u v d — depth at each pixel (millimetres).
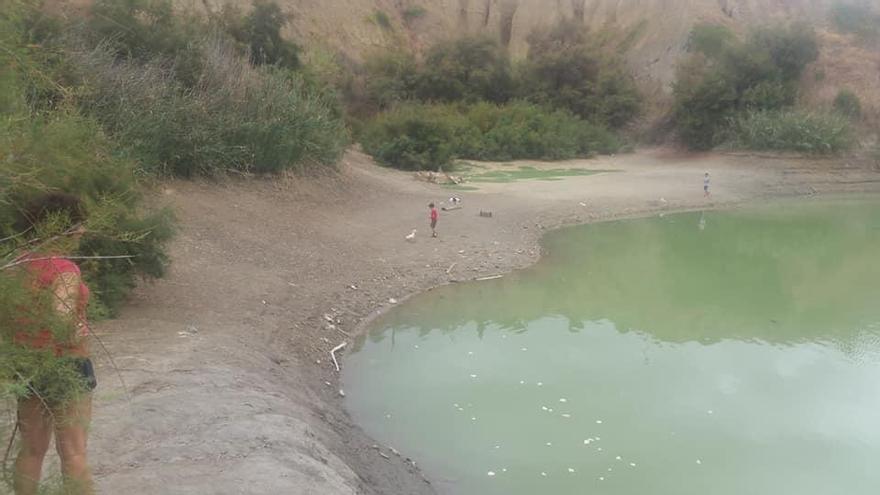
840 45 40594
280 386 8328
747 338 12312
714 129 37281
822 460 8078
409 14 54688
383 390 9641
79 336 3496
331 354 10664
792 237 21797
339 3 50812
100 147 7742
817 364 11055
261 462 5844
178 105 16984
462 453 7992
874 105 36188
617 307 14000
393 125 31594
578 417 8984
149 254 9875
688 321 13211
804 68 37500
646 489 7387
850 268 18094
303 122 20531
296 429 6844
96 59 15375
